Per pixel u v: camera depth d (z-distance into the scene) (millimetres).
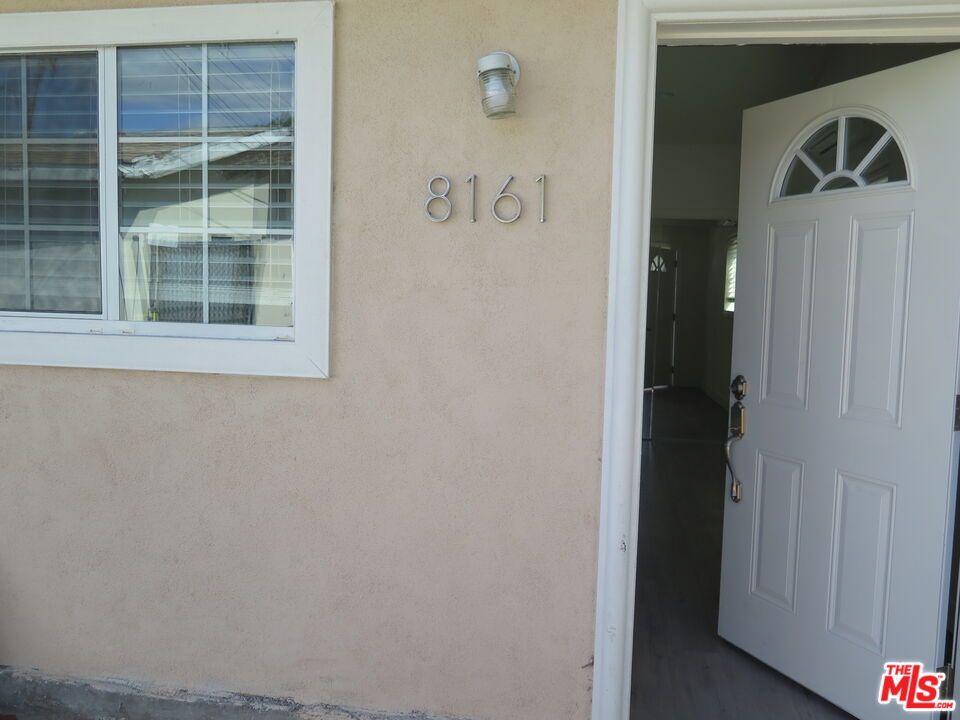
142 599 2395
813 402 2541
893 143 2318
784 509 2664
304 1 2150
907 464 2252
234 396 2279
